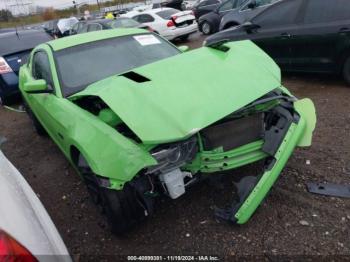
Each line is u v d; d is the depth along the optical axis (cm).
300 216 282
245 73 295
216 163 272
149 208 270
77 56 387
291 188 317
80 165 288
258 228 276
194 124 242
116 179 247
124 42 413
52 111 341
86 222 320
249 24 649
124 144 249
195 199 319
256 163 348
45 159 476
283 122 285
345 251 244
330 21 543
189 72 293
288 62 618
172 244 274
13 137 589
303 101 304
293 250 251
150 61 397
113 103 265
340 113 468
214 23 1409
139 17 1412
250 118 284
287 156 267
